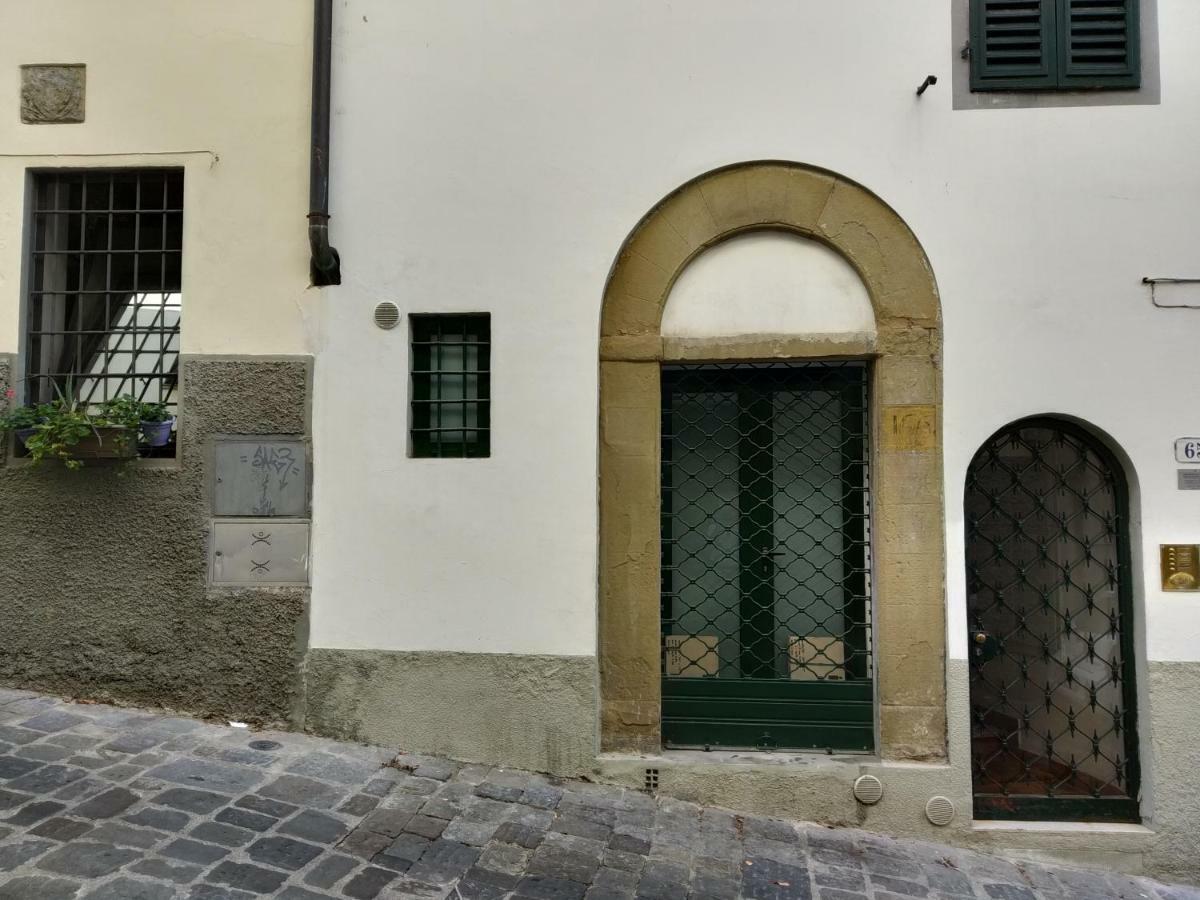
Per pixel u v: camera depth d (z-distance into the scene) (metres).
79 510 4.76
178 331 4.98
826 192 4.57
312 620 4.64
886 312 4.53
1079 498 4.62
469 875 3.52
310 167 4.72
